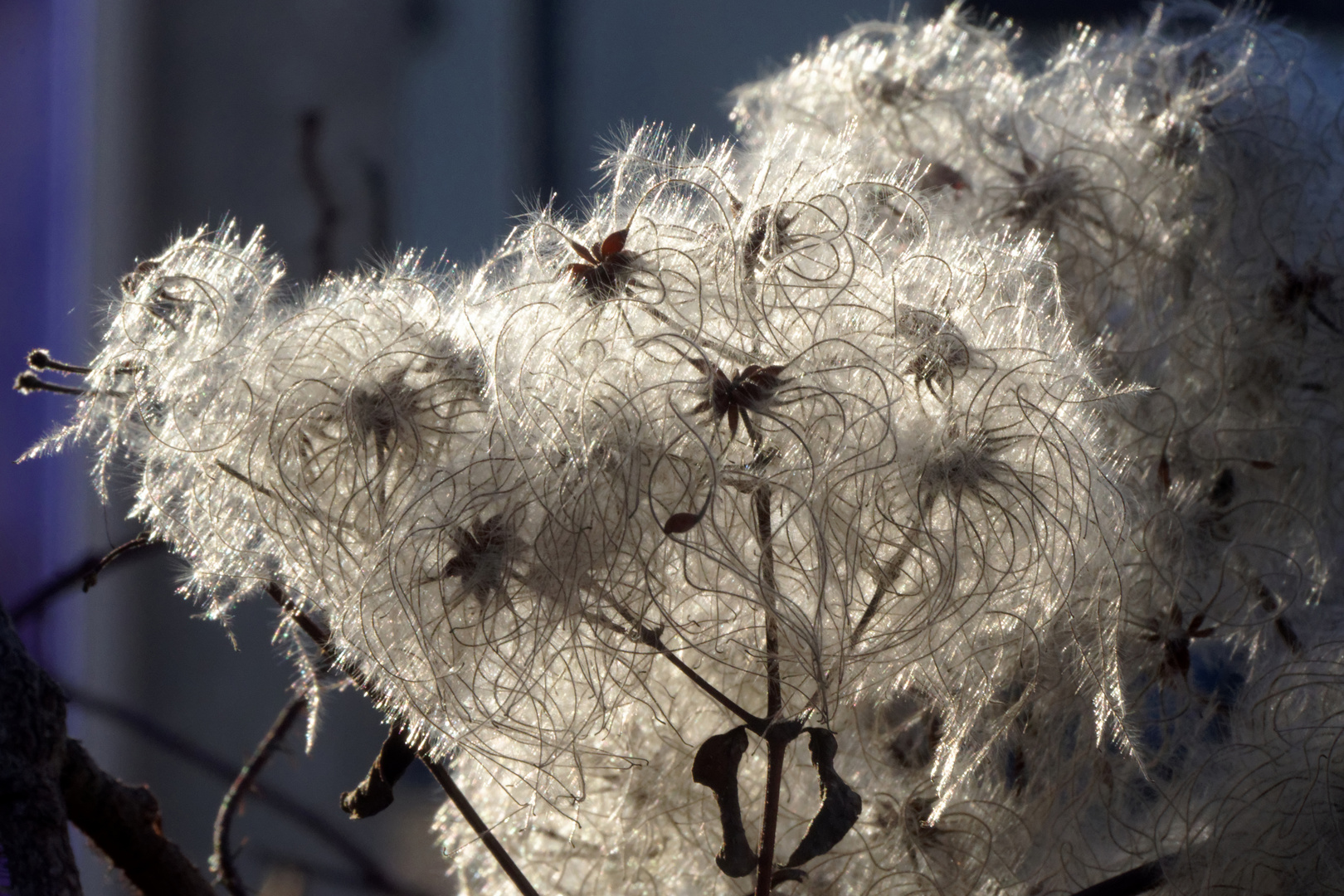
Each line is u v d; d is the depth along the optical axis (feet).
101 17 3.34
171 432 2.34
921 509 2.30
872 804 2.44
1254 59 2.64
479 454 2.29
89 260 3.34
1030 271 2.42
